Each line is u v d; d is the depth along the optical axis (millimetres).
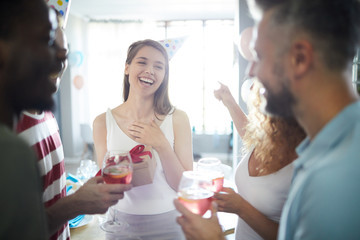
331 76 558
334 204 476
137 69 1372
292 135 1025
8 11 538
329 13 548
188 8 5629
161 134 1288
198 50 6504
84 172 2176
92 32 6332
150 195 1295
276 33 591
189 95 6512
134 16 6219
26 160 501
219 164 1159
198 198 850
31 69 567
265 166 1083
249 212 1007
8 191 462
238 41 1739
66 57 1084
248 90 1839
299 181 578
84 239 1365
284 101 620
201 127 6633
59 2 1325
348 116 534
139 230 1280
